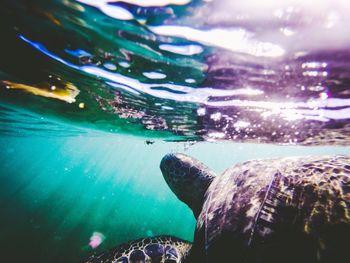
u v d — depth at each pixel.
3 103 1.77
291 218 0.46
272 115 1.09
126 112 1.40
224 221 0.53
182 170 1.10
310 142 1.79
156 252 0.66
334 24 0.48
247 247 0.46
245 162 0.74
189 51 0.64
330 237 0.40
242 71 0.72
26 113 2.05
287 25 0.50
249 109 1.04
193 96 0.98
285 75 0.71
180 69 0.75
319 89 0.78
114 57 0.75
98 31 0.62
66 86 1.11
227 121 1.27
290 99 0.88
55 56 0.80
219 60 0.67
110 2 0.50
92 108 1.45
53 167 19.58
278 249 0.43
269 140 1.75
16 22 0.64
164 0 0.47
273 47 0.58
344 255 0.38
